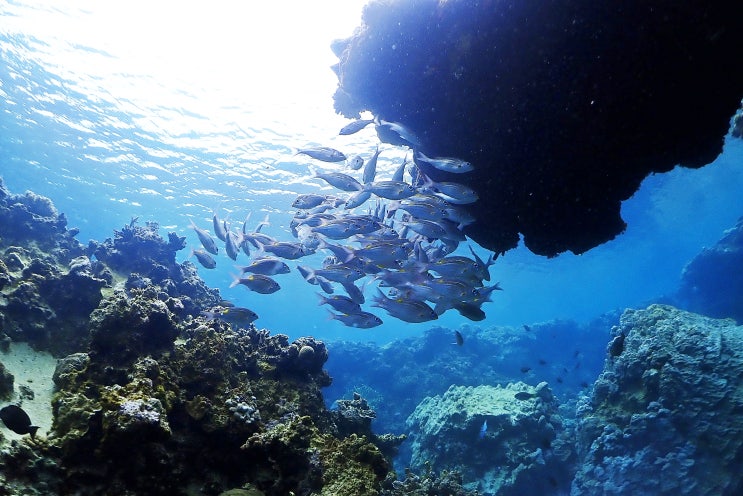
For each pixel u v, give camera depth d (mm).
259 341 2420
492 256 2369
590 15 1601
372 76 2047
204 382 1785
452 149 2068
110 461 1427
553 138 1831
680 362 2965
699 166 1887
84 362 1797
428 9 1854
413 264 2199
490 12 1736
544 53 1701
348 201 2379
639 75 1651
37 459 1380
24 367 1862
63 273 2344
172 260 3096
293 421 1684
